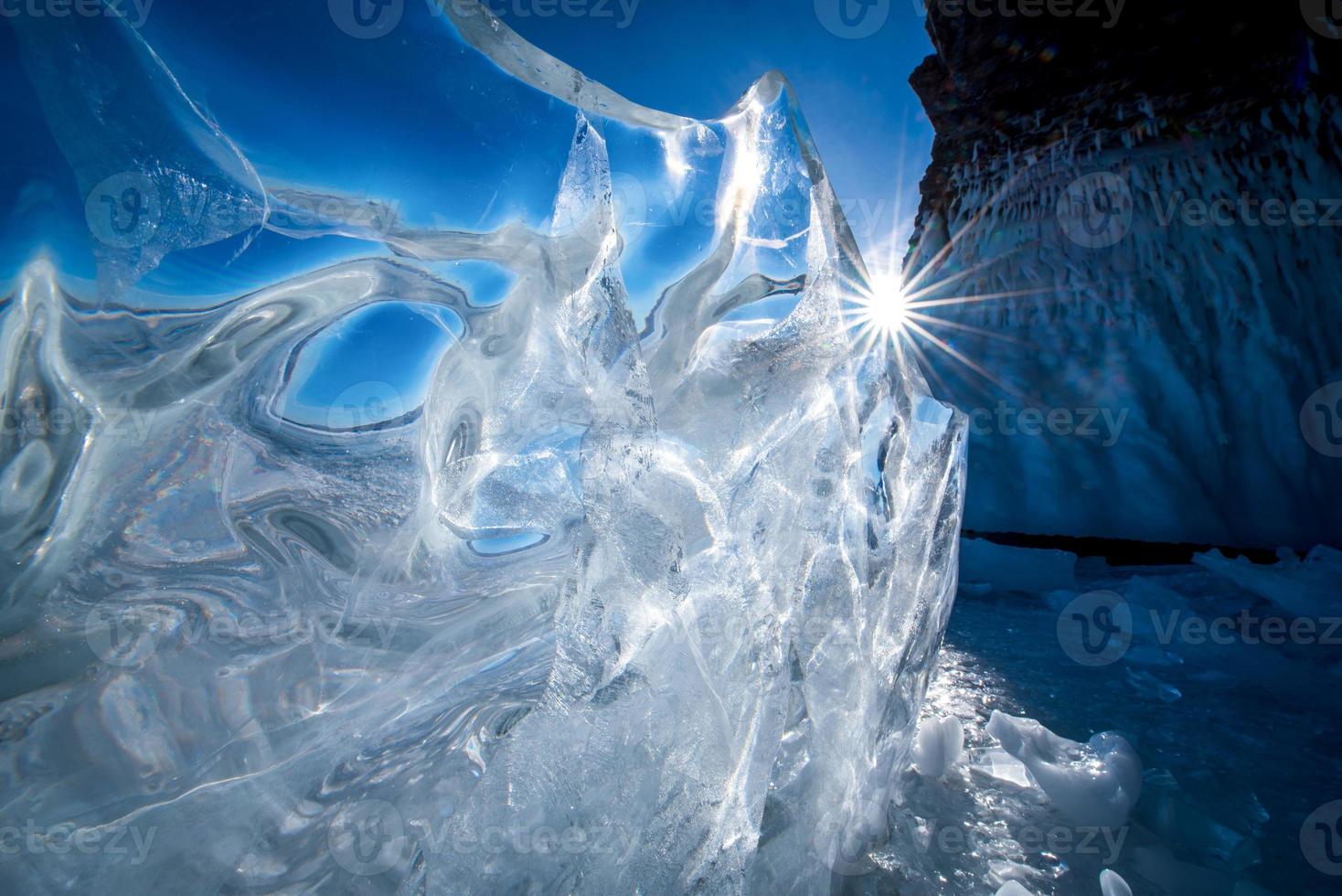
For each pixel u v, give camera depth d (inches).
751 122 23.3
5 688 13.9
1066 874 18.7
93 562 15.8
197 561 16.7
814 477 20.3
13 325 16.4
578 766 14.6
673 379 21.5
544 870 13.5
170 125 17.6
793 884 16.6
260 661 15.9
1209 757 25.2
